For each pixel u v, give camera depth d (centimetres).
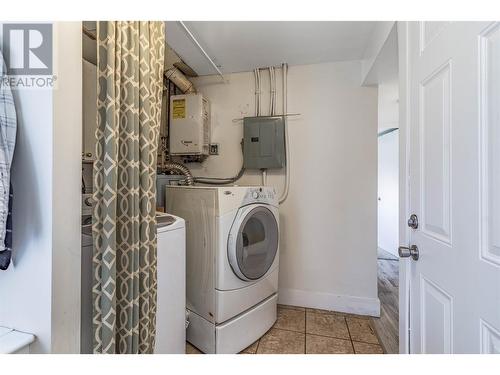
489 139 60
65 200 76
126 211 95
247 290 172
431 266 86
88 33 126
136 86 97
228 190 163
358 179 224
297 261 237
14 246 74
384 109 316
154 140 108
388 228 412
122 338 94
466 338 67
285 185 240
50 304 72
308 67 234
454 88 73
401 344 113
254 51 211
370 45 191
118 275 94
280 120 231
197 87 262
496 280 57
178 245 135
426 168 90
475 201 64
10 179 71
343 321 208
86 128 130
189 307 177
